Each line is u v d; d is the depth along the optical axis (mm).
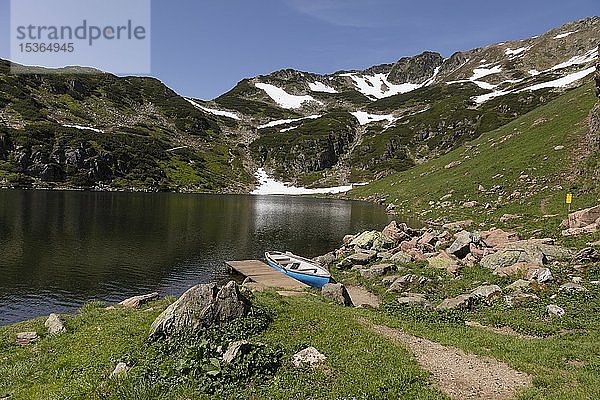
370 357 15781
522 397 13016
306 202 125438
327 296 27297
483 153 95375
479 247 39812
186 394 12914
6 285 36156
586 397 12531
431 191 89438
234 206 109062
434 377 14648
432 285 31281
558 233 41438
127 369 14375
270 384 13773
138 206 97250
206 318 17859
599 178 52969
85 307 26844
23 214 74500
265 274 38750
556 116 87875
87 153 153625
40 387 14266
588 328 20078
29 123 163000
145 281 38938
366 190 142375
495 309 24297
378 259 43188
